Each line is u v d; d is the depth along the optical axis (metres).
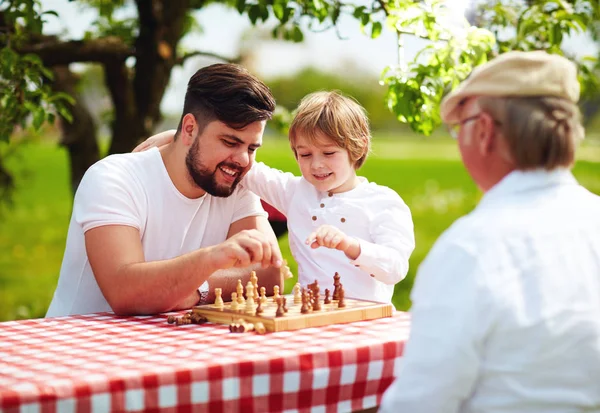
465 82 1.64
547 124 1.55
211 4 5.70
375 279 2.63
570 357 1.48
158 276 2.26
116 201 2.48
